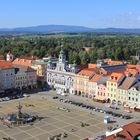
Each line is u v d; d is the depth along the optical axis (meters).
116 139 107.69
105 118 168.75
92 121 171.50
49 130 156.75
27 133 152.25
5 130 156.00
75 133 152.75
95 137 144.62
